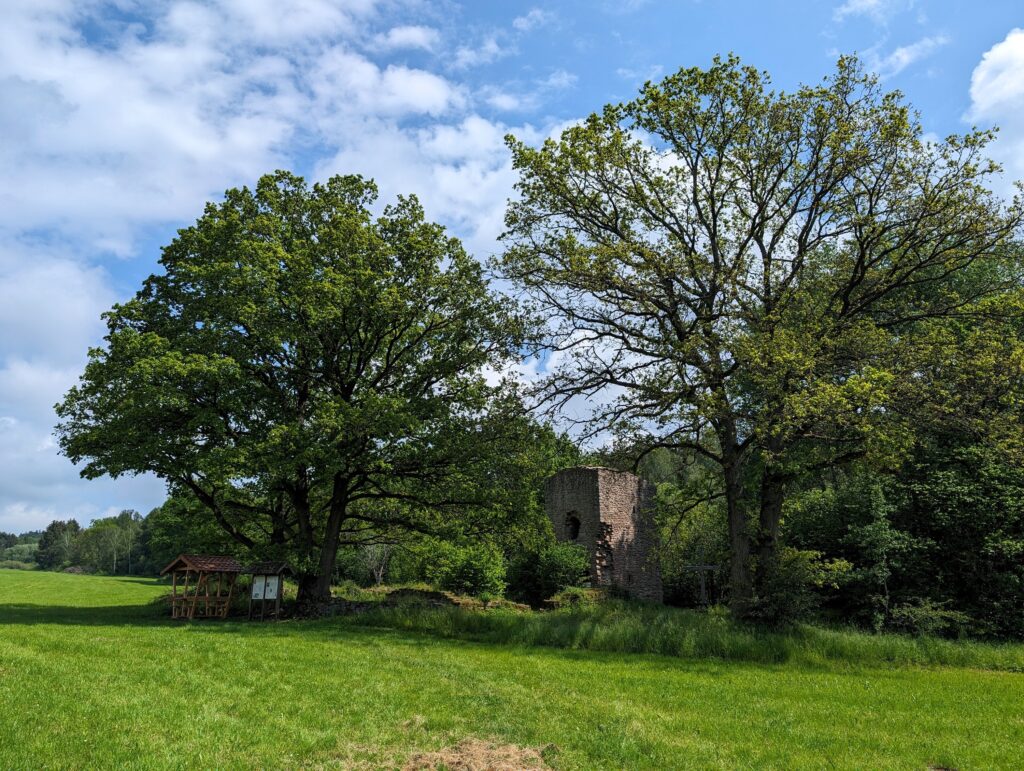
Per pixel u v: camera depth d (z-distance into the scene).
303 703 9.96
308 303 24.09
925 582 24.12
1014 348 18.89
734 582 20.56
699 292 21.52
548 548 30.53
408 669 13.48
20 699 8.84
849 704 11.88
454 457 25.45
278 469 21.88
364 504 30.47
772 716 10.72
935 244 21.58
